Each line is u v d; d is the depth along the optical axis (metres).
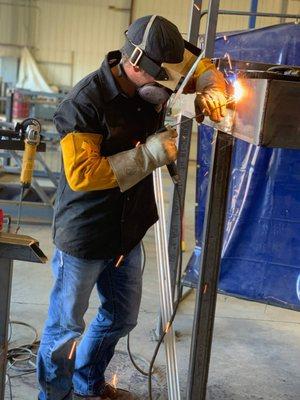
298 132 1.11
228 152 1.43
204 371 1.53
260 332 3.14
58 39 11.23
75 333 1.96
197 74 1.66
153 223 2.04
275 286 3.20
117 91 1.65
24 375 2.45
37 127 1.95
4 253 1.42
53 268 1.96
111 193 1.79
